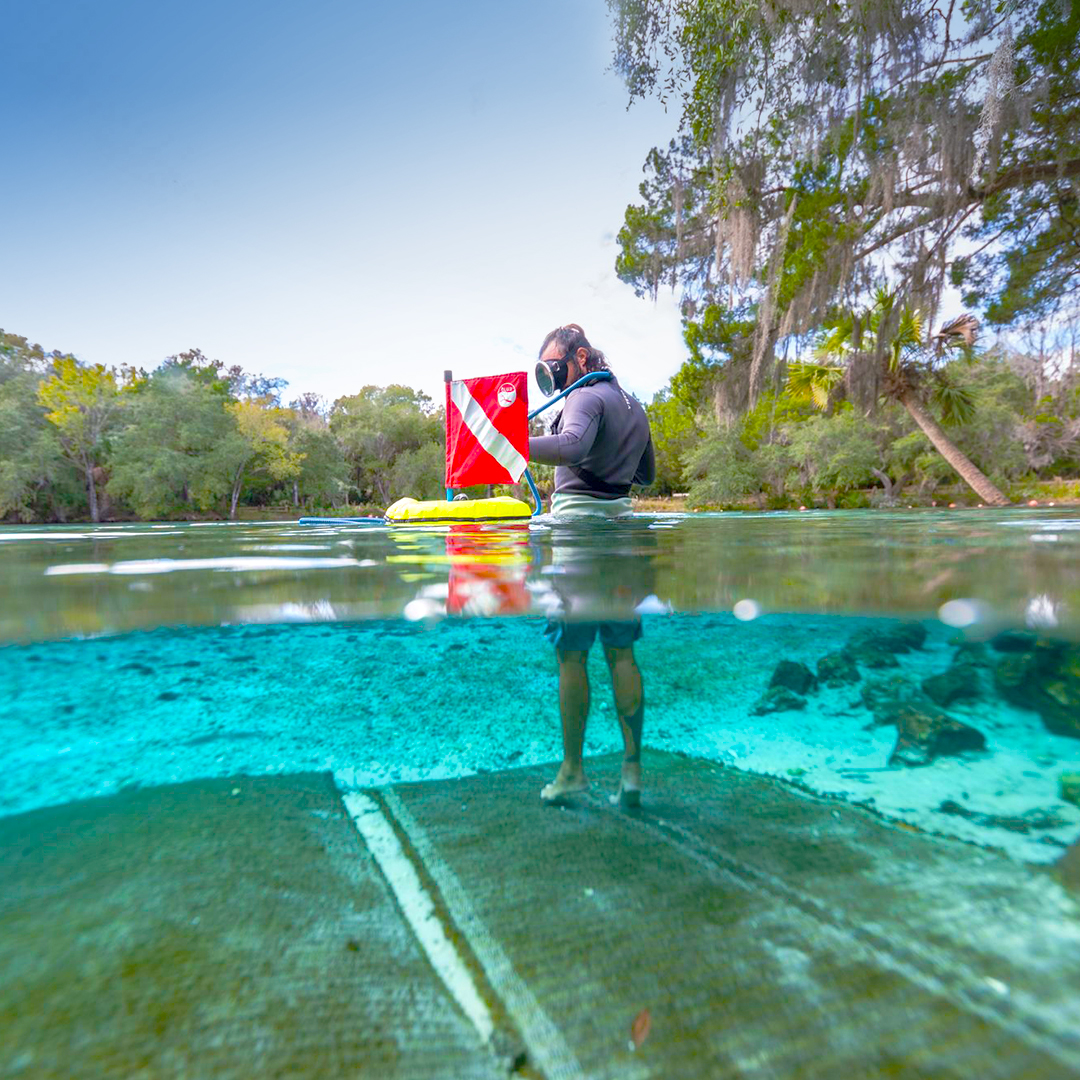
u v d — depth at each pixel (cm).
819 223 1156
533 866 101
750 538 285
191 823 116
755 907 85
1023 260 1311
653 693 240
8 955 72
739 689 241
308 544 276
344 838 113
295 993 67
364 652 229
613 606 135
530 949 77
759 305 1302
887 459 2677
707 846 108
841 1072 55
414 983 70
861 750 172
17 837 107
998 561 189
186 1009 64
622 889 92
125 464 2927
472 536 287
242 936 78
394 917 85
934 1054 56
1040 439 3048
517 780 151
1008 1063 55
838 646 235
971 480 1702
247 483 3712
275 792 137
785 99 1083
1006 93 855
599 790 143
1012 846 104
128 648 170
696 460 2838
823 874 96
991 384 2714
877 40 945
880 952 73
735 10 1016
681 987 68
